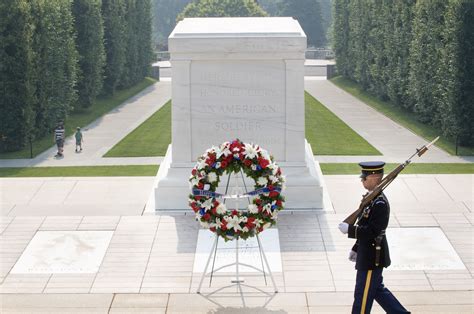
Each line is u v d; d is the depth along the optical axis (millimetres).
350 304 15836
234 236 16188
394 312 13969
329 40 150375
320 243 19156
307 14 149875
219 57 21203
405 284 16844
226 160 16250
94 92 56375
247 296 16234
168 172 21828
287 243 19141
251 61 21359
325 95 68062
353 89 71188
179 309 15672
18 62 39406
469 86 38812
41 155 38562
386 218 13570
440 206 21688
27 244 19219
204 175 16281
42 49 43000
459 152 37625
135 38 73562
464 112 38906
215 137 21734
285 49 21125
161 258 18344
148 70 82812
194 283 16953
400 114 52125
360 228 13562
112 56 64062
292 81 21438
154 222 20625
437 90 43094
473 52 38719
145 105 61344
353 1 75000
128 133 45688
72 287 16828
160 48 140125
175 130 21703
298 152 21797
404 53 51938
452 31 39531
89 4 54812
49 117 44562
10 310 15703
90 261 18234
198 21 23938
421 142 40844
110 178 25234
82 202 22594
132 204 22312
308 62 114812
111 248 18953
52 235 19750
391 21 55375
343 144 40094
